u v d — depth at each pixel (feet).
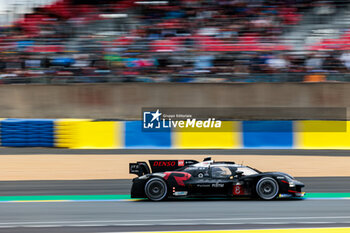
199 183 108.27
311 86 254.88
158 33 271.49
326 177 153.69
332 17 276.21
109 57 263.29
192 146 219.61
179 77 260.83
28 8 277.64
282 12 276.82
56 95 260.21
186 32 271.69
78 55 263.90
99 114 258.98
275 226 82.43
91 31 272.92
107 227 83.10
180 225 83.82
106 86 260.62
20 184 142.10
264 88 256.73
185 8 277.44
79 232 79.46
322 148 216.74
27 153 204.54
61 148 216.74
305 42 267.18
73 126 218.38
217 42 265.95
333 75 255.91
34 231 80.48
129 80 261.03
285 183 107.96
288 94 255.50
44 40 268.41
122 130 219.61
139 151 210.59
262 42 266.57
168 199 113.09
